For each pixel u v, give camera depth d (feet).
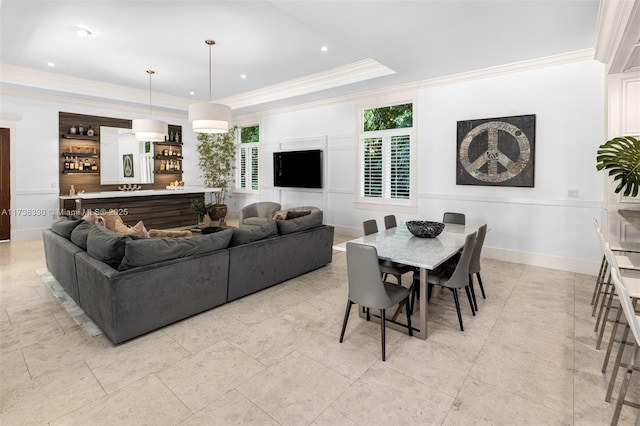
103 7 11.31
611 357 7.61
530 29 11.11
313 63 16.89
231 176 29.86
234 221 28.09
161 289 8.85
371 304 7.77
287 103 22.98
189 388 6.60
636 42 8.91
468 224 16.49
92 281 8.78
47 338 8.53
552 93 13.93
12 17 12.00
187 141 28.07
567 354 7.80
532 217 14.82
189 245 9.57
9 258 15.98
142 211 23.35
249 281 11.27
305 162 23.02
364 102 19.92
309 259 13.76
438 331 8.98
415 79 17.01
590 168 13.38
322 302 10.96
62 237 11.87
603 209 12.67
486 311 10.21
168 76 19.10
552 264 14.44
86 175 22.62
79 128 22.03
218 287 10.29
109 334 8.30
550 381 6.81
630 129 11.34
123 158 24.26
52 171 21.18
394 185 19.20
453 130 16.57
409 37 11.70
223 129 14.70
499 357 7.70
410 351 7.98
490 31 11.26
